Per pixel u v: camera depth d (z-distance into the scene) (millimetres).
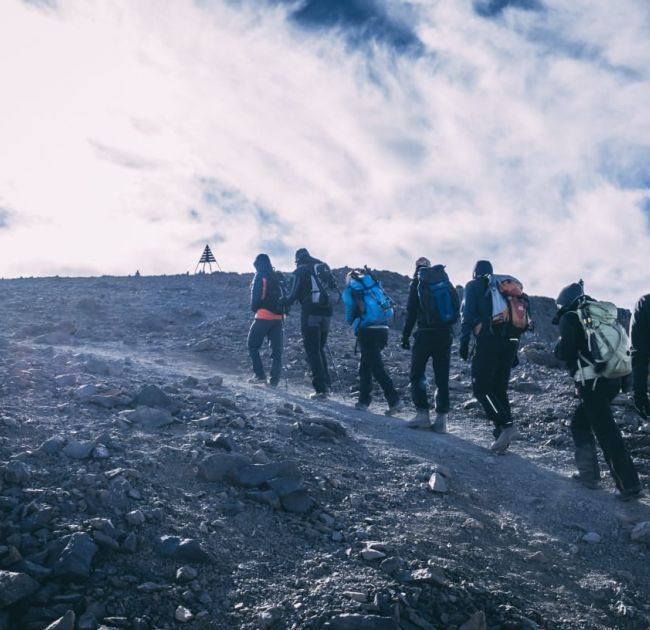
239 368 9891
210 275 20391
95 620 3098
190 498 4363
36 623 3043
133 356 9734
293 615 3381
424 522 4625
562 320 5566
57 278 19219
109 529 3732
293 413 6734
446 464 5902
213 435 5547
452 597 3697
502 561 4305
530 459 6371
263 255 8781
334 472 5262
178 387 7250
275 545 4023
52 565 3387
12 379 6312
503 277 6426
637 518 5020
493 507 5156
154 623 3189
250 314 13883
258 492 4520
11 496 3906
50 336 10320
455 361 10797
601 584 4191
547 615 3801
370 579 3746
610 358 5219
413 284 7152
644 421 7383
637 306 5316
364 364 7793
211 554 3754
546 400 8484
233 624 3281
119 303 14508
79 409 5707
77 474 4297
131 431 5340
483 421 7781
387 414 7621
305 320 8211
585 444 5738
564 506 5254
